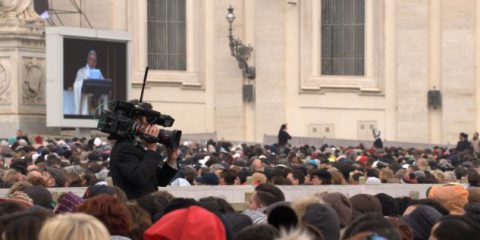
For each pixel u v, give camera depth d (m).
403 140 110.56
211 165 57.66
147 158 28.27
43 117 90.88
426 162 65.50
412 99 110.50
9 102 90.00
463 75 110.00
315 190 42.06
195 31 111.44
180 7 111.19
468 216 21.92
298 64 111.50
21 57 89.88
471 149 89.69
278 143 95.69
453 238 20.12
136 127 28.55
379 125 111.19
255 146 87.50
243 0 111.00
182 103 110.19
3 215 21.36
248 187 41.28
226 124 111.12
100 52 89.06
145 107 28.70
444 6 110.06
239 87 110.88
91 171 47.84
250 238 18.08
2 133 89.69
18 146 72.75
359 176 48.66
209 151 76.56
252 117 111.00
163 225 18.27
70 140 82.06
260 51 110.81
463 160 79.69
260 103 110.81
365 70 111.62
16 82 89.69
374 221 19.27
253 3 110.88
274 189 29.67
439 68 110.38
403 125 110.69
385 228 19.14
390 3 110.88
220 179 47.00
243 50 109.38
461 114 110.06
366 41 111.50
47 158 57.66
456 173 55.72
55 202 33.62
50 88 86.81
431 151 90.12
